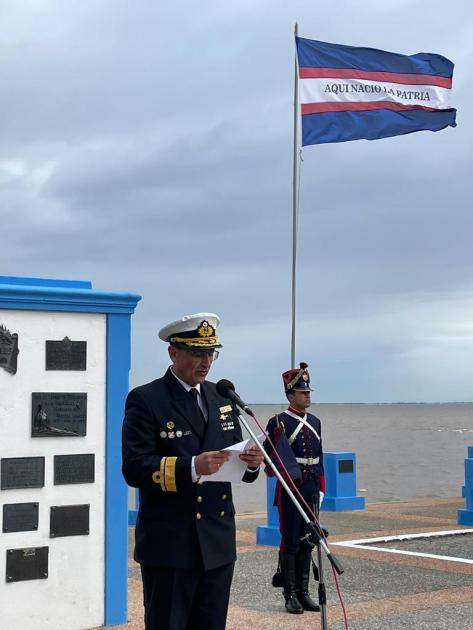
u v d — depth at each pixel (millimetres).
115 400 7520
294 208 13242
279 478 5152
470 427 118438
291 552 8180
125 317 7621
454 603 8484
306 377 8562
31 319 7203
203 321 4875
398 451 52688
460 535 13141
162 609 4746
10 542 6996
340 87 14117
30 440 7129
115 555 7441
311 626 7641
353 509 16562
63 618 7188
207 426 4887
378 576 9852
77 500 7305
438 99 14555
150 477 4652
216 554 4762
